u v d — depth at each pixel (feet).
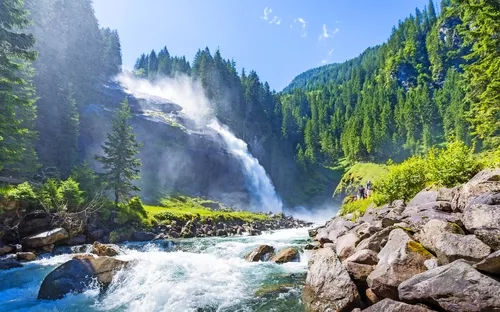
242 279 39.78
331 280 28.48
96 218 98.68
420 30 632.79
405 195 51.49
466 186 30.63
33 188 87.10
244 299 31.86
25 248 69.26
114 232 96.89
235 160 307.58
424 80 528.22
